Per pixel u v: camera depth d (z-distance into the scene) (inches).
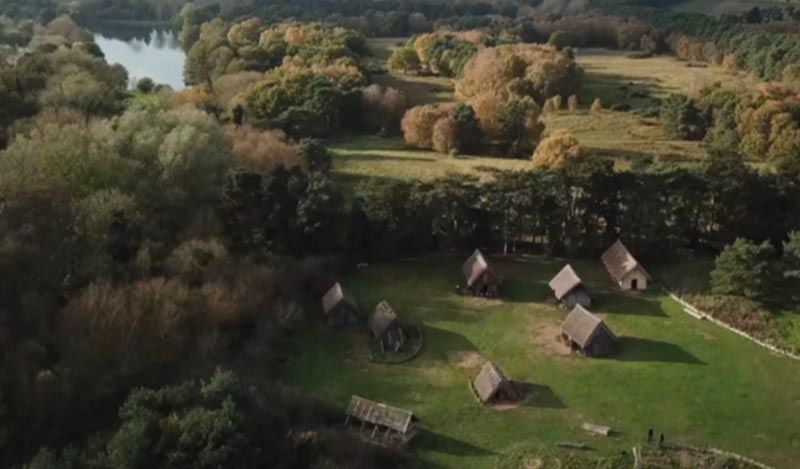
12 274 2556.6
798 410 2657.5
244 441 2014.0
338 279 3595.0
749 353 2999.5
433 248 3887.8
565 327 3073.3
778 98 5556.1
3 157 3176.7
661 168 4079.7
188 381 2351.1
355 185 4510.3
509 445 2498.8
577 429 2568.9
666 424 2583.7
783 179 3794.3
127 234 3110.2
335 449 2361.0
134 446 1934.1
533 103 5669.3
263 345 2925.7
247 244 3518.7
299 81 5890.8
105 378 2367.1
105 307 2529.5
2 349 2309.3
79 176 3265.3
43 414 2192.4
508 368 2935.5
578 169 3956.7
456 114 5467.5
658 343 3075.8
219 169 3801.7
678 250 3863.2
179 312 2721.5
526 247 3902.6
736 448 2463.1
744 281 3312.0
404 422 2524.6
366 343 3102.9
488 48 7411.4
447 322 3260.3
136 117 3902.6
